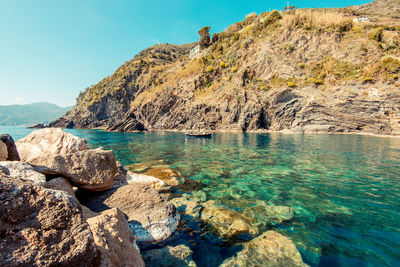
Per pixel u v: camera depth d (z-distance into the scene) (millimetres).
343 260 2969
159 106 46656
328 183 6648
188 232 3854
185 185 6566
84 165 4059
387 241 3422
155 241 3514
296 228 3906
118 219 2971
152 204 4156
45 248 1479
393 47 31234
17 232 1455
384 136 23906
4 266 1300
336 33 37375
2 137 3846
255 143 17891
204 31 72938
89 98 77312
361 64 32062
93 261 1632
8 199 1517
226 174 7867
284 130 33031
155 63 89938
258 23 51000
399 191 5828
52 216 1640
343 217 4305
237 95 38281
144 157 11625
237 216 4430
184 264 2988
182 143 18938
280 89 34500
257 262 2986
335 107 29516
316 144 16734
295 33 41125
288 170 8422
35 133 5258
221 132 33781
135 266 2463
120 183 5027
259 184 6645
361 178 7188
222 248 3357
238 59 46312
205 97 43406
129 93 74562
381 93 26781
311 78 34562
